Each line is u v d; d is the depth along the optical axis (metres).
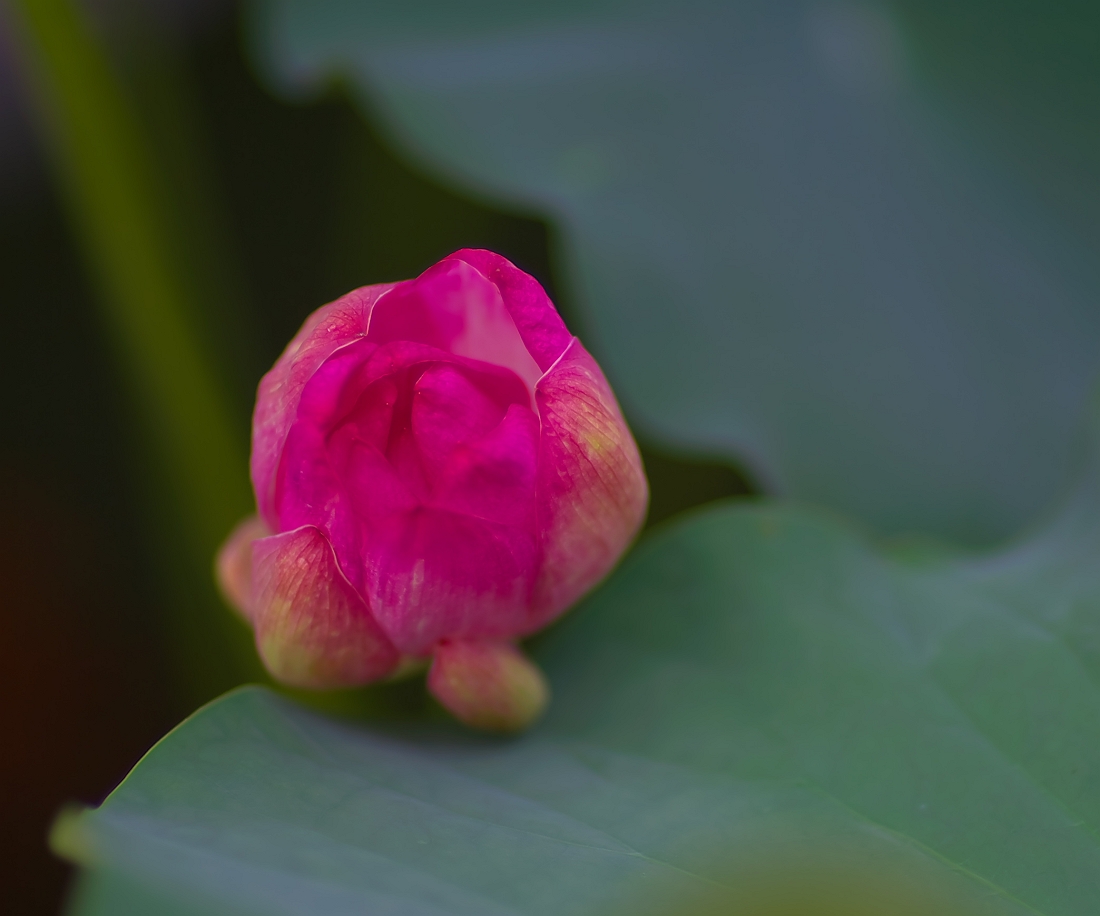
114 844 0.65
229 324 0.87
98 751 0.88
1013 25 0.83
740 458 0.79
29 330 0.98
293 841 0.67
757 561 0.75
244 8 0.89
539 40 0.83
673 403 0.79
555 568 0.71
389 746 0.72
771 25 0.83
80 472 0.96
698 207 0.81
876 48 0.83
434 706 0.78
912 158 0.82
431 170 0.81
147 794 0.68
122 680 0.90
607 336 0.80
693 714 0.73
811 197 0.81
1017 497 0.79
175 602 0.85
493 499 0.70
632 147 0.81
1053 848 0.69
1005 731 0.71
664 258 0.80
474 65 0.83
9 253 0.98
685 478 0.86
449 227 0.90
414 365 0.71
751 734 0.72
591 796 0.71
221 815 0.68
